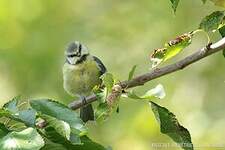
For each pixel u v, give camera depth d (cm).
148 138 1434
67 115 410
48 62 1548
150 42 1633
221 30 518
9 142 358
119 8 1700
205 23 500
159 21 1645
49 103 414
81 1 1716
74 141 403
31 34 1605
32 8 1661
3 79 1548
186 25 1617
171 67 498
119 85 475
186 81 1534
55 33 1623
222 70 1541
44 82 1529
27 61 1550
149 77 492
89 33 1647
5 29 1611
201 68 1548
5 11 1636
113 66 1606
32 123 393
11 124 398
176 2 482
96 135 1451
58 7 1680
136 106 1455
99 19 1689
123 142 1437
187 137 477
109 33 1653
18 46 1578
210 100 1515
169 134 478
